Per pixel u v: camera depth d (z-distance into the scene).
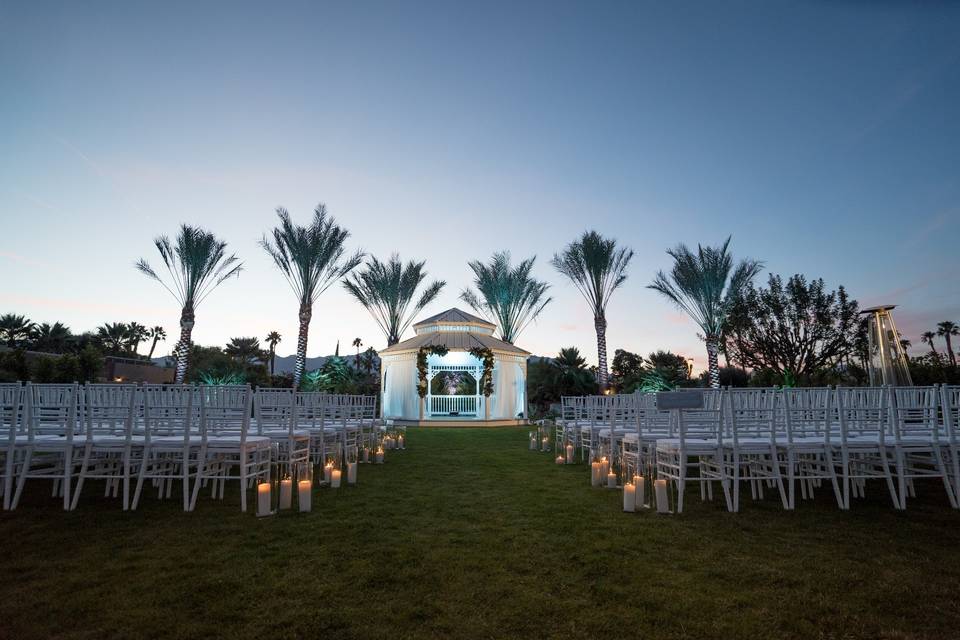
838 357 25.83
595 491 6.28
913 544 3.92
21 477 5.12
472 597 2.88
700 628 2.47
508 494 6.07
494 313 34.31
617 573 3.27
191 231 24.12
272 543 3.95
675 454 5.80
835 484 5.29
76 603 2.76
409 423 23.27
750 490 6.38
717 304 24.41
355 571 3.31
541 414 27.06
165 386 5.84
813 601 2.79
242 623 2.53
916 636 2.38
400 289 31.94
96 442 5.14
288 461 6.53
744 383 27.38
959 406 5.48
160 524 4.54
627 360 36.53
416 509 5.22
